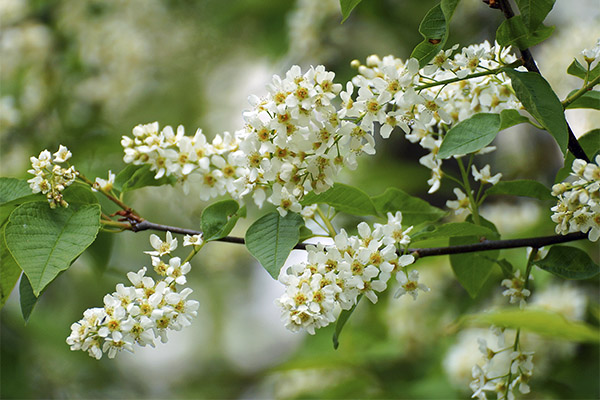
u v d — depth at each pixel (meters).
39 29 9.58
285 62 8.95
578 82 6.88
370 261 3.18
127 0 10.45
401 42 8.93
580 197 2.96
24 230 3.18
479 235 3.96
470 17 8.77
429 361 7.45
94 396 10.23
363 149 3.19
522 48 3.16
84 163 5.94
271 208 8.42
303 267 3.10
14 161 8.73
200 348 13.83
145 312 3.05
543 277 6.17
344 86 8.47
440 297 7.41
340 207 3.69
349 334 7.77
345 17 3.17
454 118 3.80
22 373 8.77
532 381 6.11
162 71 11.02
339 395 7.18
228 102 11.30
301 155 3.19
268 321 14.04
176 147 3.82
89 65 9.69
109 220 3.69
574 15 8.27
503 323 4.31
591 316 6.30
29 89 9.32
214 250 10.25
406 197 3.94
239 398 12.35
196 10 10.93
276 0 10.02
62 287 9.75
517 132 8.38
